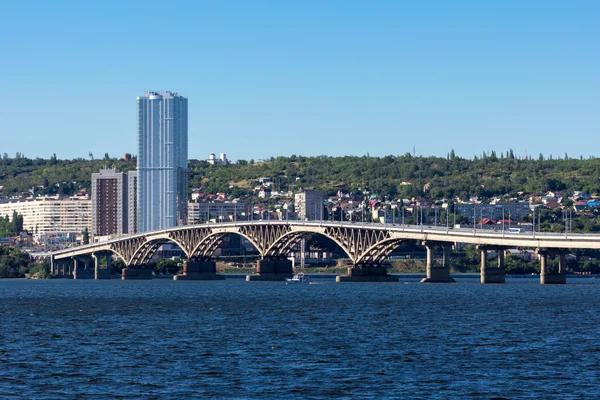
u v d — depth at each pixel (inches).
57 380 5059.1
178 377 5128.0
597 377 5098.4
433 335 6973.4
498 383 4936.0
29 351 6161.4
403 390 4756.4
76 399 4579.2
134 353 6028.5
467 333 7106.3
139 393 4704.7
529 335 6948.8
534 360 5674.2
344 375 5167.3
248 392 4714.6
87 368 5442.9
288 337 6860.2
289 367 5438.0
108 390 4783.5
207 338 6825.8
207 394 4672.7
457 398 4574.3
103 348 6289.4
